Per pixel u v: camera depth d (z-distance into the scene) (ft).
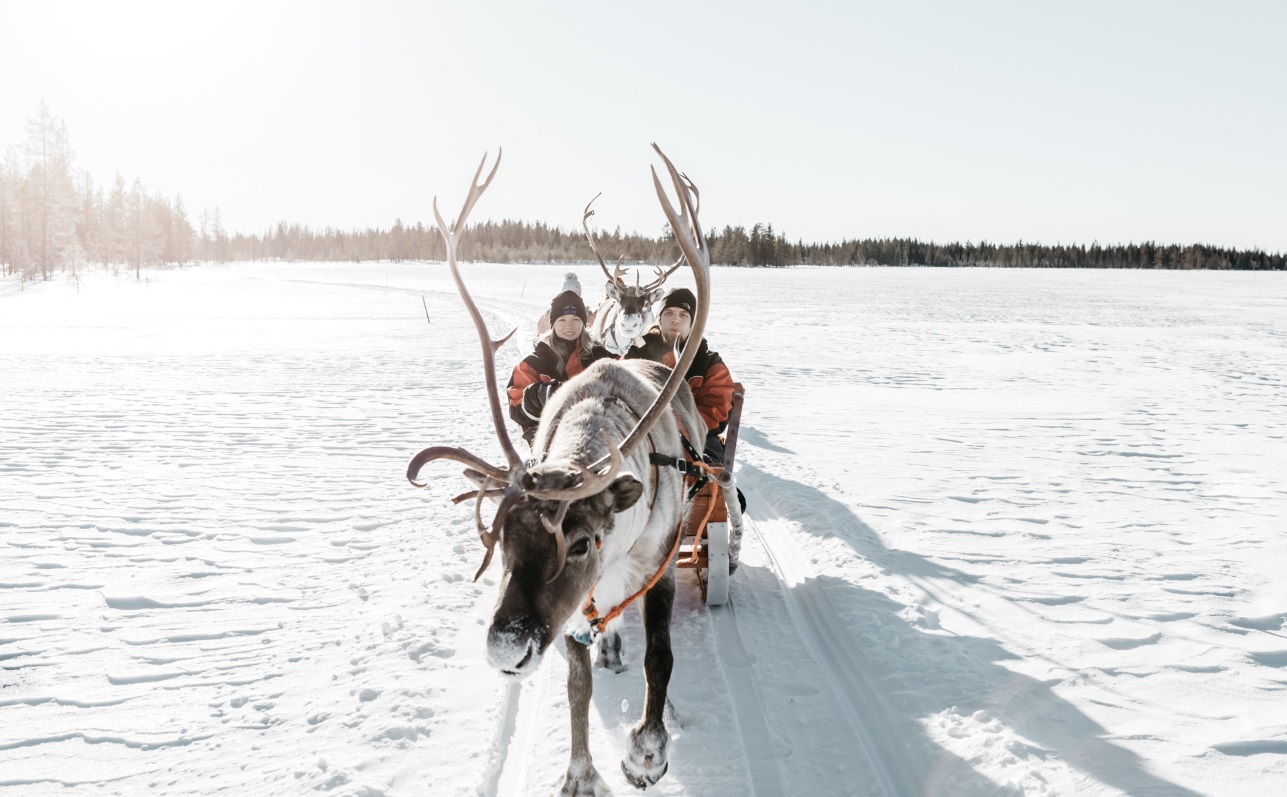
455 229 10.87
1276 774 11.01
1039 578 18.49
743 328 89.51
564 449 10.78
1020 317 109.29
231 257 599.16
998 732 11.98
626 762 10.76
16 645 15.26
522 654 8.41
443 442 32.73
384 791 10.88
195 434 34.58
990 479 27.37
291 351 67.31
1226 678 13.79
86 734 12.35
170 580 18.45
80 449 31.71
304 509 23.86
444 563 19.36
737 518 17.44
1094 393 46.83
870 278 276.41
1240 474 28.35
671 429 13.25
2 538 21.22
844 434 34.73
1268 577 18.52
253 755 11.75
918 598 17.02
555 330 18.84
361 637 15.51
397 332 84.69
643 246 469.98
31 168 254.27
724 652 15.21
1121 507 24.23
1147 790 10.64
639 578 11.62
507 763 11.80
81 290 193.47
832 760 11.78
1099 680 13.71
